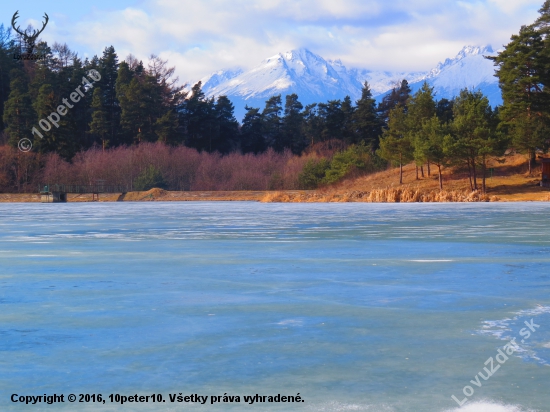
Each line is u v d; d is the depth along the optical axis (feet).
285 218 96.84
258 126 463.42
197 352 18.60
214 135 444.96
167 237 61.11
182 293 28.71
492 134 231.91
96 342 19.74
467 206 150.51
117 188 315.17
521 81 252.83
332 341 19.83
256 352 18.57
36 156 323.78
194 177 357.82
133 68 452.76
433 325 21.97
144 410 14.05
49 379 16.12
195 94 452.35
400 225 76.89
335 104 437.17
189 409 14.12
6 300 26.94
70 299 27.17
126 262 40.68
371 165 308.60
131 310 24.73
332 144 417.28
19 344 19.48
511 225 75.77
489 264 38.65
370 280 32.48
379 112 474.49
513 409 14.05
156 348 19.03
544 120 256.52
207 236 62.13
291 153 419.54
